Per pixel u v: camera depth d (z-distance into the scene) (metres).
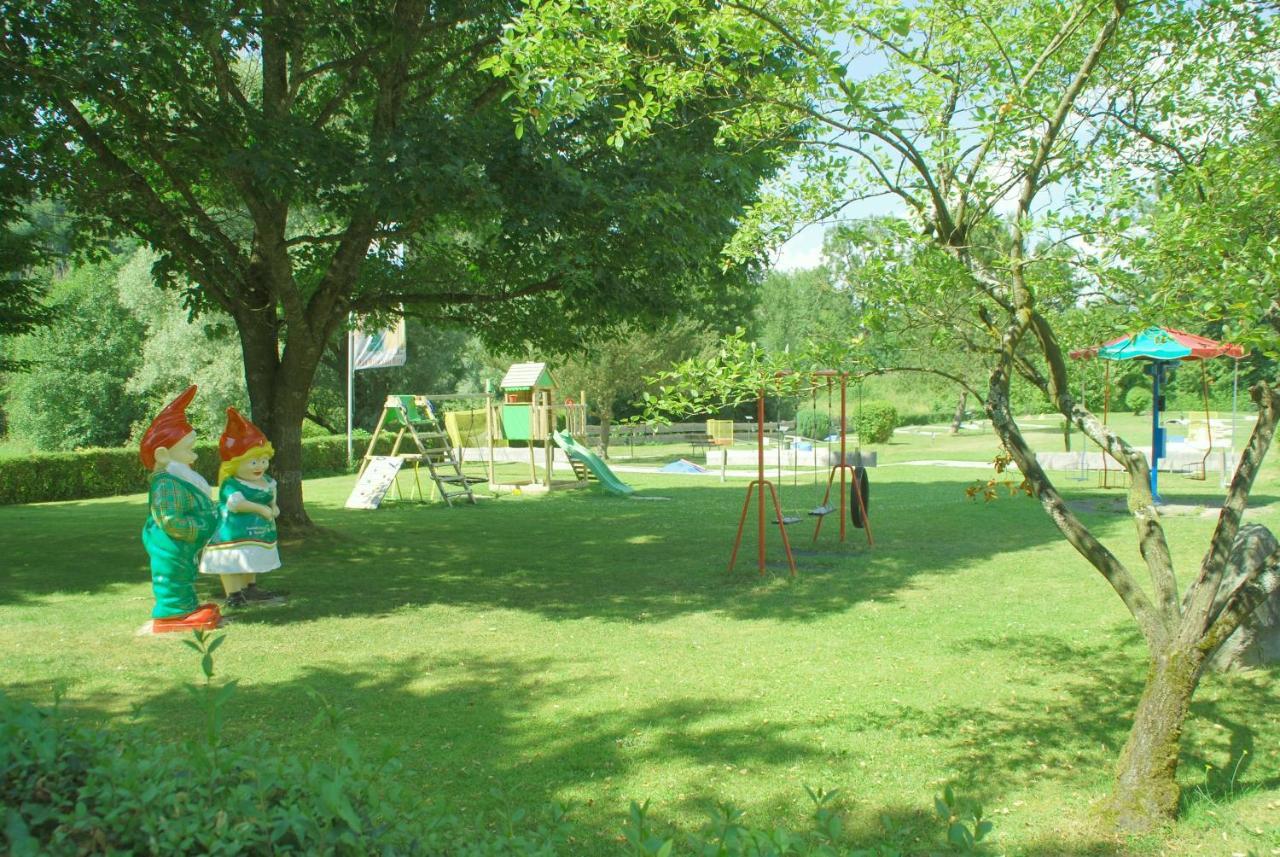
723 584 10.20
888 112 4.85
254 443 8.97
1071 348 6.01
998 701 6.11
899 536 13.38
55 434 34.69
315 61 13.06
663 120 6.44
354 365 28.72
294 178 9.34
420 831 2.56
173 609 8.11
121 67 8.78
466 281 14.36
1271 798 4.61
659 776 4.87
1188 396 40.72
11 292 14.62
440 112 11.46
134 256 33.38
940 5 5.43
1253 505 14.96
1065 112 4.93
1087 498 17.16
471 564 11.54
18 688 6.34
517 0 10.27
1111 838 4.21
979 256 5.20
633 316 12.12
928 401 50.06
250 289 12.50
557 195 9.57
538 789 4.70
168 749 2.77
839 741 5.39
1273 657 6.82
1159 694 4.43
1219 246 3.95
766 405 46.25
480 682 6.59
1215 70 5.67
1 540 13.65
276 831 2.25
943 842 4.15
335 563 11.53
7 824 2.26
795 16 5.00
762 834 2.39
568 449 22.56
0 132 9.27
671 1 5.00
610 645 7.62
